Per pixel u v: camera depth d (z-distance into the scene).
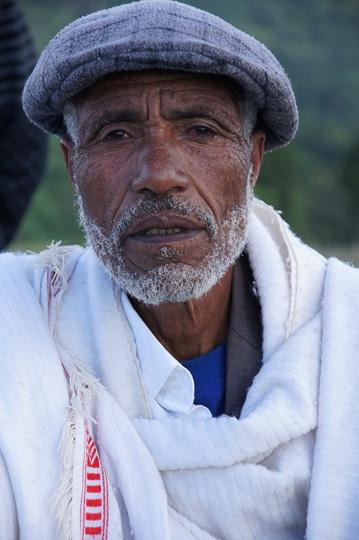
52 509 1.45
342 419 1.54
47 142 2.95
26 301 1.66
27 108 1.65
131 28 1.42
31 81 1.59
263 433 1.50
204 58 1.42
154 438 1.53
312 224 36.09
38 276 1.73
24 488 1.45
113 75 1.49
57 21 56.34
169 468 1.51
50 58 1.50
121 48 1.40
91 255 1.77
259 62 1.50
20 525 1.46
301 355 1.61
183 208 1.50
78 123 1.59
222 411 1.70
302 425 1.53
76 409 1.51
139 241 1.52
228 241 1.59
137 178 1.49
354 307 1.67
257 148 1.74
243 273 1.78
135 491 1.49
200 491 1.51
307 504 1.55
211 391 1.70
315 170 46.06
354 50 77.12
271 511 1.51
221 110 1.54
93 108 1.54
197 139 1.55
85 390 1.55
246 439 1.50
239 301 1.75
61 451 1.49
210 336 1.72
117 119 1.52
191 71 1.46
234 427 1.51
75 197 1.81
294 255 1.75
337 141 53.38
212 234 1.54
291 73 66.00
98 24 1.46
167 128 1.52
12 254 1.81
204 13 1.50
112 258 1.58
